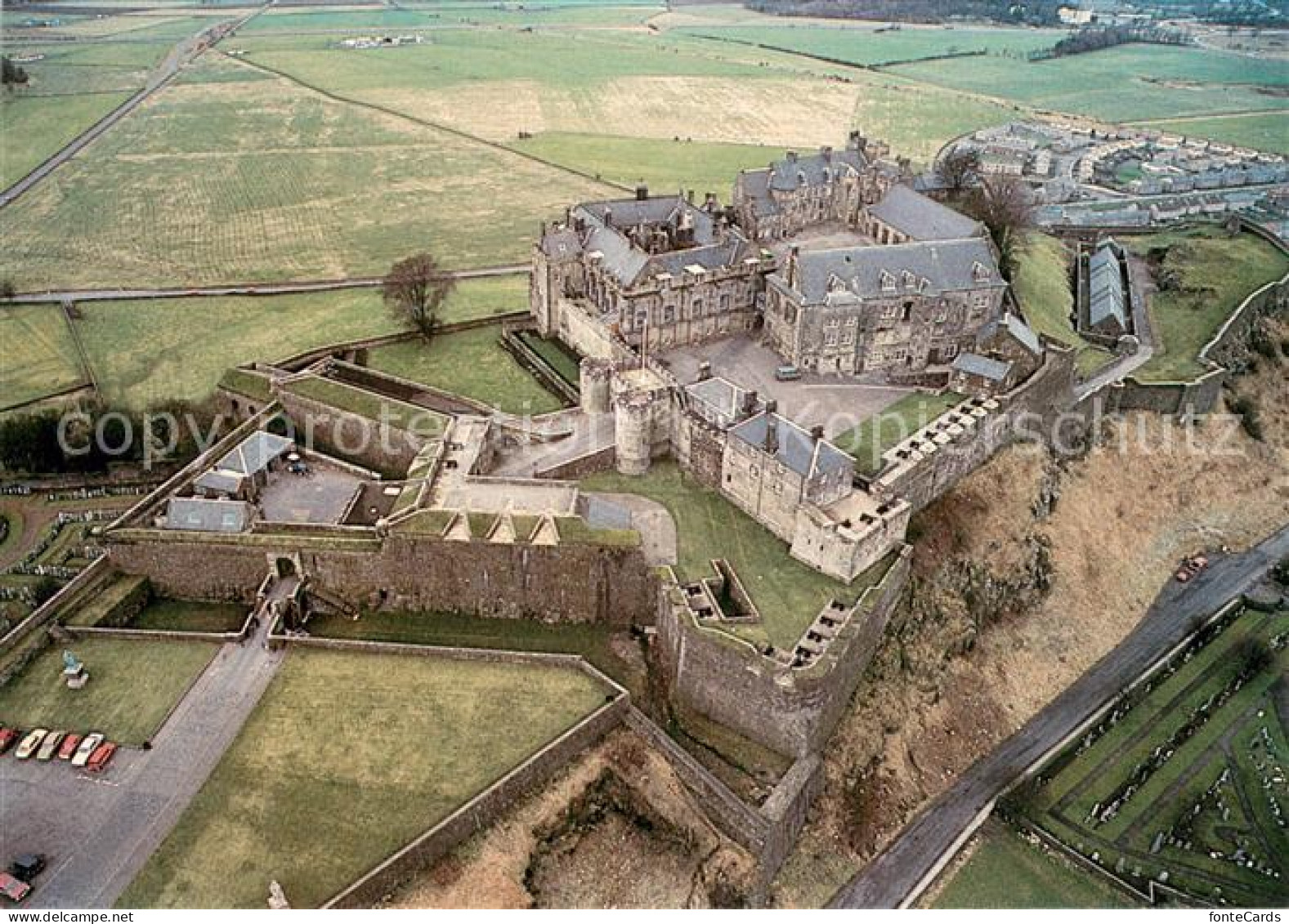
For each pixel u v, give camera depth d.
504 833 96.50
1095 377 168.38
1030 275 196.75
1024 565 134.75
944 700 119.94
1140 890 99.94
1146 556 148.38
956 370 148.88
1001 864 103.44
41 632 114.31
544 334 178.88
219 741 101.38
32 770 97.88
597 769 103.56
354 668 111.12
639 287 154.62
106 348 183.75
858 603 113.25
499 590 121.25
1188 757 116.31
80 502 145.75
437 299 180.12
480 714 105.44
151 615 122.88
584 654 116.88
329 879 87.94
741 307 166.12
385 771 98.25
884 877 101.75
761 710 106.31
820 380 153.88
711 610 112.25
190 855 89.81
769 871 99.75
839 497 122.69
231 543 121.94
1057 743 117.44
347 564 121.75
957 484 137.75
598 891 96.56
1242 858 103.81
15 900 85.38
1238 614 139.12
